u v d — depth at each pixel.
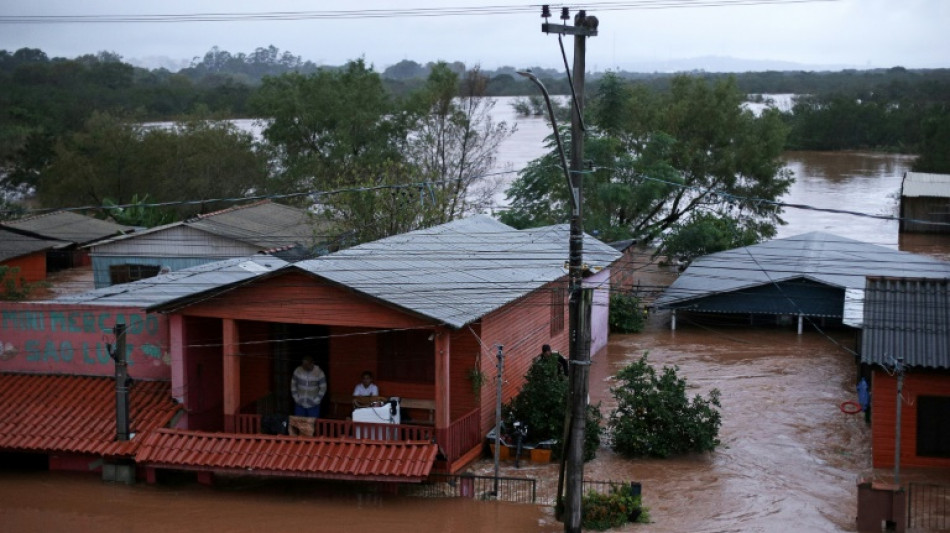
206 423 21.86
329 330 22.97
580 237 16.98
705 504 19.16
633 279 46.72
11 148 73.31
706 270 39.03
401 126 64.19
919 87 141.62
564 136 46.84
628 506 18.20
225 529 18.02
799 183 79.81
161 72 174.38
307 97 63.66
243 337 22.91
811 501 19.39
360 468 18.72
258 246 36.50
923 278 23.64
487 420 22.36
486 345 21.97
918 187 59.66
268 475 19.58
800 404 26.80
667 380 22.67
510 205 50.12
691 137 56.25
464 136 58.25
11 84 111.75
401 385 22.53
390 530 17.92
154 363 22.02
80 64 124.12
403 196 39.16
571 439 17.31
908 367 20.84
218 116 73.56
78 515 18.75
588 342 17.25
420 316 19.39
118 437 20.25
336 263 23.03
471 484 19.66
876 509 17.56
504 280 23.83
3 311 22.75
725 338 35.56
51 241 45.81
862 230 60.50
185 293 22.28
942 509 18.67
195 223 37.41
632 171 49.41
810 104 115.69
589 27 16.12
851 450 22.88
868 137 107.81
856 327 28.06
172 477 20.80
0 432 20.64
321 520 18.42
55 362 22.64
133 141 60.34
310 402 21.25
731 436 23.98
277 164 63.91
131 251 37.16
